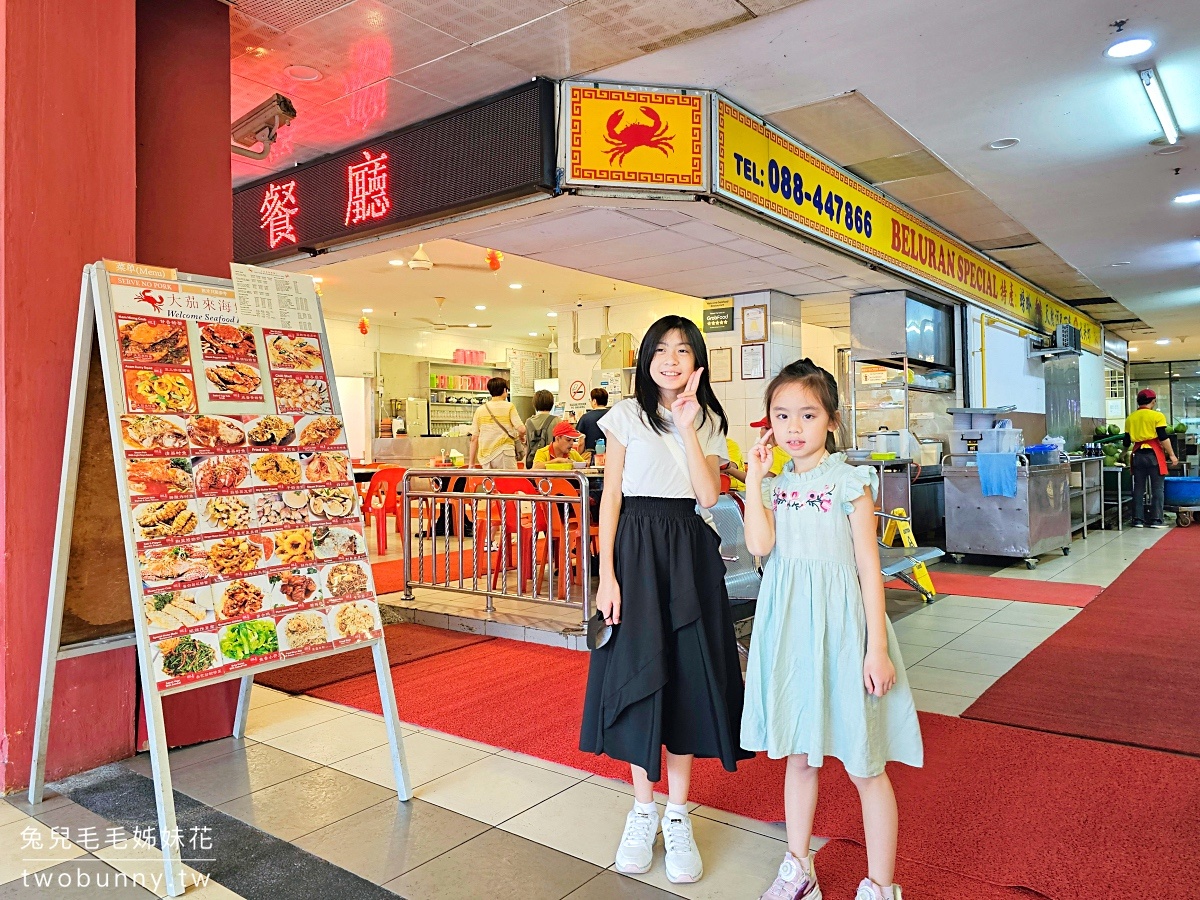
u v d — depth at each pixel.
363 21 3.61
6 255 2.43
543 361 15.43
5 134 2.44
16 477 2.44
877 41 3.87
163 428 2.19
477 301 10.88
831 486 1.75
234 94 4.39
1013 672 3.51
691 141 4.38
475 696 3.28
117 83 2.67
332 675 3.60
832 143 5.32
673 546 1.93
